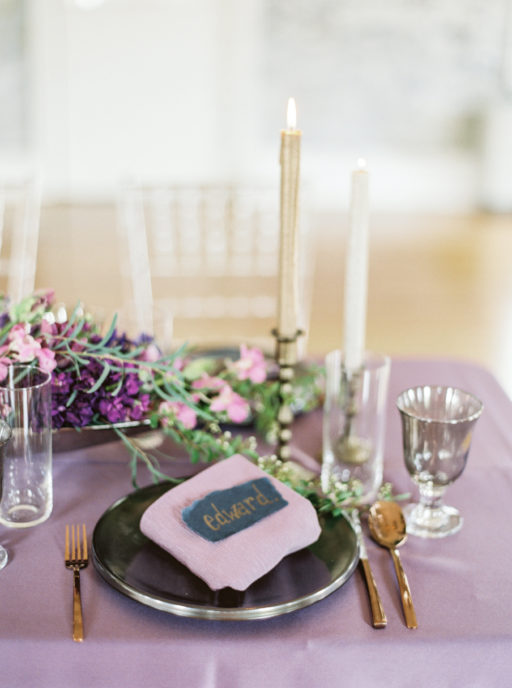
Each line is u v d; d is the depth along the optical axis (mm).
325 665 1043
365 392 1271
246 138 7105
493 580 1137
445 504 1284
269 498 1145
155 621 1059
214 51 6863
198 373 1344
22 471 1202
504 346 3902
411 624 1060
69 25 6715
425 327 4133
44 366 1206
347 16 6781
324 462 1310
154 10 6738
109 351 1245
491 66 6887
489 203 7215
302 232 2098
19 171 7008
